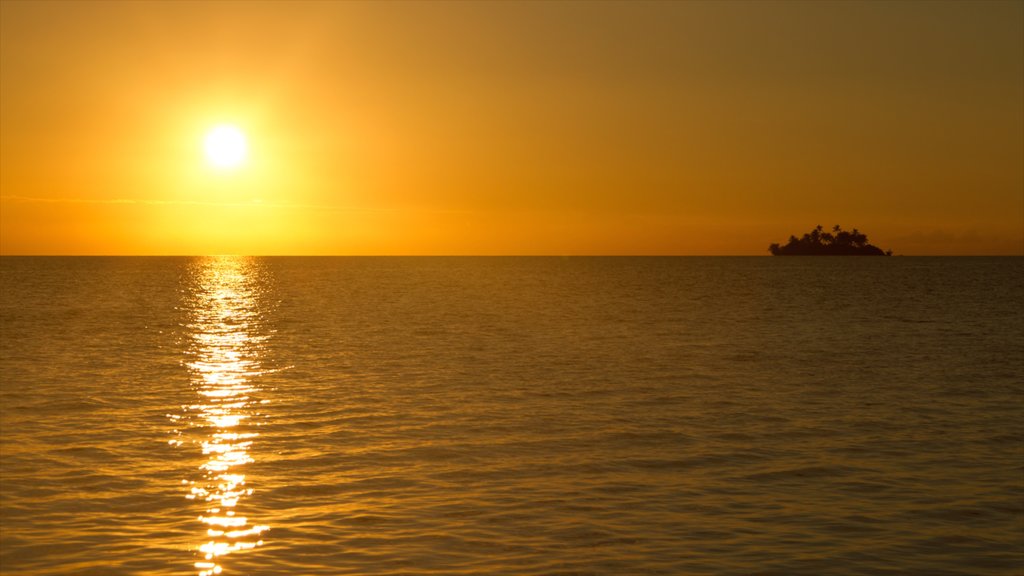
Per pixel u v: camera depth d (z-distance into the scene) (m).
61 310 86.12
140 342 55.69
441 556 16.12
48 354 48.28
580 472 22.17
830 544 16.89
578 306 93.31
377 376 39.41
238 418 28.95
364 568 15.50
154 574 15.13
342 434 26.50
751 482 21.30
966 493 20.33
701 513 18.80
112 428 27.14
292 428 27.38
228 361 45.34
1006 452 24.41
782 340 56.88
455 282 168.75
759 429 27.52
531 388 35.75
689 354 48.62
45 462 22.67
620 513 18.77
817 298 108.06
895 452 24.41
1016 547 16.77
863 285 147.38
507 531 17.53
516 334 61.19
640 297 111.56
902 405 31.94
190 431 26.80
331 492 20.22
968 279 174.38
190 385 36.41
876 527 17.89
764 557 16.19
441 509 18.95
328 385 36.53
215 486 20.61
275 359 46.25
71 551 16.19
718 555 16.28
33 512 18.50
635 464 23.00
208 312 84.81
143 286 143.62
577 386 36.34
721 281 167.62
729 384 37.06
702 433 26.88
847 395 34.22
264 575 15.16
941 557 16.23
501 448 24.75
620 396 33.81
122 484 20.70
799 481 21.41
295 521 18.06
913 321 72.69
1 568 15.30
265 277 197.00
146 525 17.73
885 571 15.55
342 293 124.56
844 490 20.58
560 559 16.00
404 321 73.31
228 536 17.11
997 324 69.62
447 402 32.28
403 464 22.84
